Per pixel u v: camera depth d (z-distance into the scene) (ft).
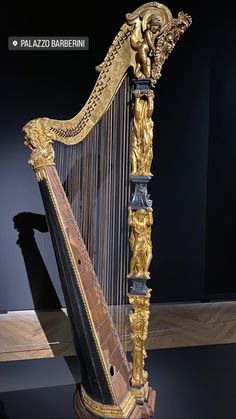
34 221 11.12
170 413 6.04
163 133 11.53
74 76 10.82
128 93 5.45
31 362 8.02
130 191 5.68
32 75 10.62
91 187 6.07
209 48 11.50
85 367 5.47
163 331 10.17
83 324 5.26
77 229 5.66
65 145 5.80
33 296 11.39
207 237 12.27
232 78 11.82
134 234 5.46
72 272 5.17
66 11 10.55
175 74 11.41
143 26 5.06
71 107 10.93
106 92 5.23
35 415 5.99
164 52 5.25
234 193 12.30
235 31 11.63
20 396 6.57
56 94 10.80
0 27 10.27
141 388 5.82
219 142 11.99
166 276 12.07
